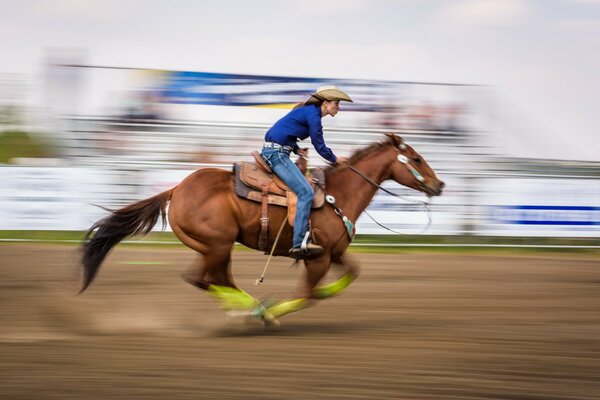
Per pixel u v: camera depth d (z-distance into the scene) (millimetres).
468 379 7020
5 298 11070
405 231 17703
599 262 16406
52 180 16812
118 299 11188
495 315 10375
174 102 19984
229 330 9219
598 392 6695
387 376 7070
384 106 20812
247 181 9172
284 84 20594
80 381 6770
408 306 11055
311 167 9641
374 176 9758
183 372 7109
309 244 9117
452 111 21047
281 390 6590
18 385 6633
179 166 18031
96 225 9148
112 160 19172
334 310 10711
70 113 19609
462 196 17688
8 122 19312
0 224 16734
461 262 15859
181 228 9133
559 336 8977
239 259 15891
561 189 17953
